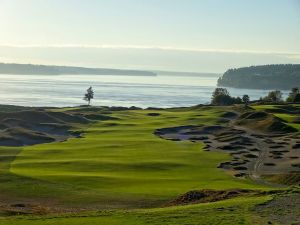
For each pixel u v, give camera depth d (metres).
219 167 72.38
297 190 41.97
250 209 34.66
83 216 34.69
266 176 66.25
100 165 67.75
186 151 86.69
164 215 33.75
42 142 100.19
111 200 47.28
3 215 38.31
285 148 93.31
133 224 31.55
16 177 56.69
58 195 49.28
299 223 30.86
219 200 41.41
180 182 57.78
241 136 105.56
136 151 83.81
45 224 32.41
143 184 55.50
